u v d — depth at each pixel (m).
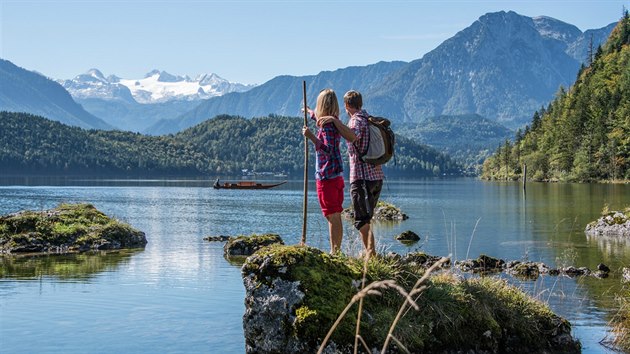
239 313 12.41
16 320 11.73
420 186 158.50
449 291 10.03
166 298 13.79
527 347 10.28
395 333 9.07
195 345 10.27
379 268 9.92
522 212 53.09
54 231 24.61
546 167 168.38
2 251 22.81
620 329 11.34
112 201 80.81
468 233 34.72
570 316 12.95
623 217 34.91
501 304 10.46
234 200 86.62
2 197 87.25
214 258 21.53
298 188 146.50
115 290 14.73
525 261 21.66
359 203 10.05
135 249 24.58
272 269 9.41
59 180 192.50
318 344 8.91
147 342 10.41
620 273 19.34
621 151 141.12
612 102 157.50
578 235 33.25
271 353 9.14
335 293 9.25
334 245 10.28
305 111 10.09
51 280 16.12
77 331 11.05
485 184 161.75
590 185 126.62
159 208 65.44
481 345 9.82
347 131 9.88
